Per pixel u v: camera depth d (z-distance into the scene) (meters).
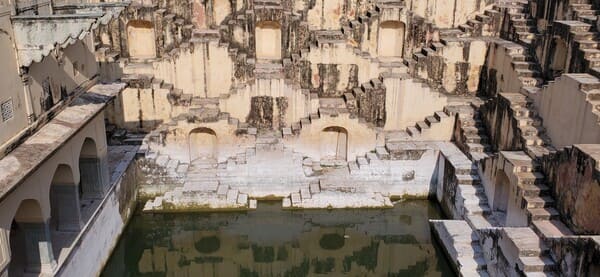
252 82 23.78
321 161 24.19
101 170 18.20
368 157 23.41
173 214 22.17
